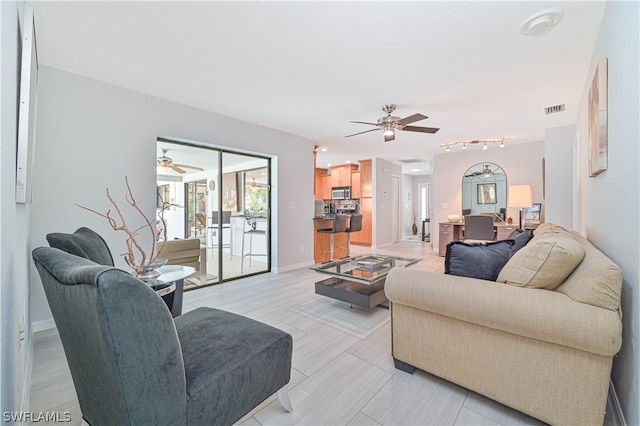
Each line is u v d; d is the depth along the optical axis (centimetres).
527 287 141
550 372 130
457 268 167
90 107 271
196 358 122
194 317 162
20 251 142
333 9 176
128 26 193
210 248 404
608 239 166
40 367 188
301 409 151
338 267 328
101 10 177
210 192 400
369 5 172
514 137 509
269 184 467
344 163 810
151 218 312
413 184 1070
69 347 113
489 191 605
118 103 288
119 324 84
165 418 97
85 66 249
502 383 143
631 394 120
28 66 129
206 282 397
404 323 179
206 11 178
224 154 411
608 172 163
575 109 357
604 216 177
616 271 117
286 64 245
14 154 113
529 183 564
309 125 427
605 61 164
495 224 554
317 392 164
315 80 276
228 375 118
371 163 743
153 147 313
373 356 204
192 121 346
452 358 159
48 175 249
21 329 142
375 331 246
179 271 232
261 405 155
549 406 131
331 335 238
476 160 620
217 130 371
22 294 151
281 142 460
